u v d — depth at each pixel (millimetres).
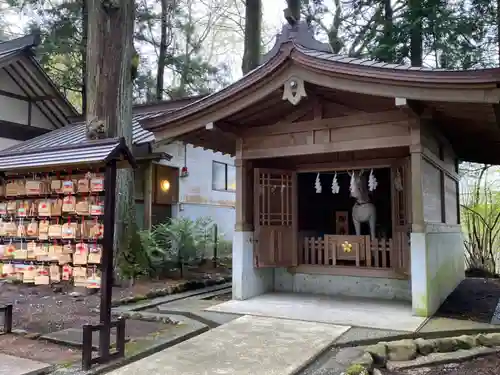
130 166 3879
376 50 10930
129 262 7086
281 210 6574
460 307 5375
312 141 5648
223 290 7223
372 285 6195
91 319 4887
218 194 11680
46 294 6461
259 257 6246
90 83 6930
